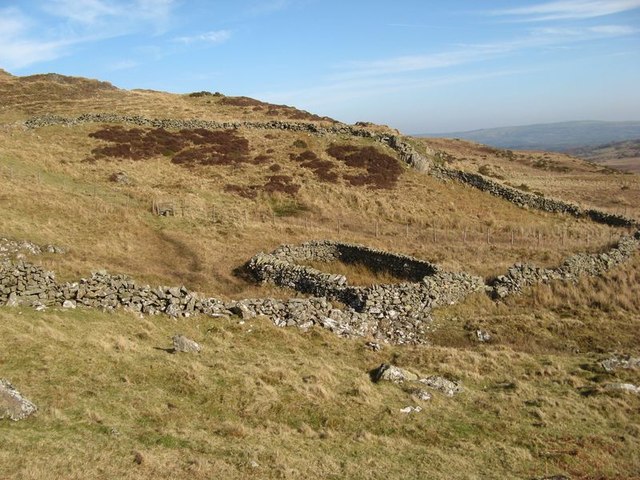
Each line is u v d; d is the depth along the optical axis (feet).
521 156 364.17
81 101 261.65
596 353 64.28
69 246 88.02
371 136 196.34
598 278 90.89
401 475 33.60
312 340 61.05
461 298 81.05
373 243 113.80
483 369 55.93
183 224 116.26
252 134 197.47
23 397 34.24
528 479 34.55
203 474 30.01
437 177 174.91
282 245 101.60
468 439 40.16
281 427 38.68
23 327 48.49
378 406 43.88
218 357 50.75
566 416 44.91
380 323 71.51
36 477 26.23
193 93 298.35
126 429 34.40
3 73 326.85
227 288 84.84
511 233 122.42
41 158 147.54
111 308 60.03
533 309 80.23
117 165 156.25
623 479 36.17
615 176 275.39
